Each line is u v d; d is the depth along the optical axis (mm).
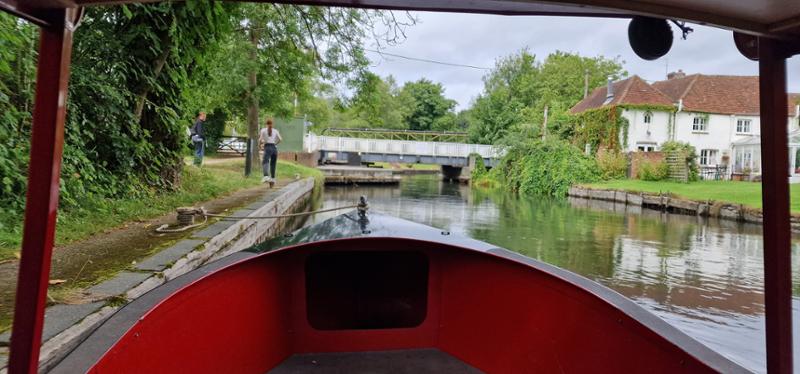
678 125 31109
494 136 41219
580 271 9508
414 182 39094
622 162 28109
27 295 1158
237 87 15992
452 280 2918
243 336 2404
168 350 1811
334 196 23297
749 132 32125
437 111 70125
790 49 1319
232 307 2318
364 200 3902
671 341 1567
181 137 8641
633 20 1389
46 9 1128
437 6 1298
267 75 16250
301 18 10914
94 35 6406
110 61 6660
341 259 2967
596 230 14414
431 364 2764
